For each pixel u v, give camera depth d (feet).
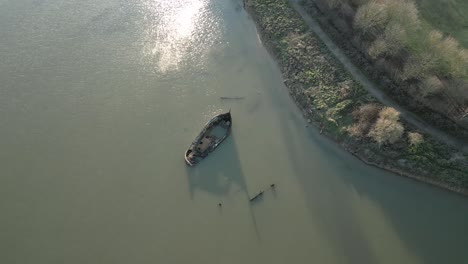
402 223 158.81
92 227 160.35
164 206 165.27
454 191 164.96
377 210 162.71
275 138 186.19
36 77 209.87
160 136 186.50
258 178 173.17
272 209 164.35
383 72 195.21
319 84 199.00
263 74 210.59
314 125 188.85
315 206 164.86
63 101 199.93
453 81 179.73
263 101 199.72
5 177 174.60
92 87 205.36
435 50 187.11
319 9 230.27
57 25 235.40
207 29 233.14
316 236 156.87
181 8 245.04
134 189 170.09
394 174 171.63
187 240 156.66
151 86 205.77
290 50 214.07
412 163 169.58
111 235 158.30
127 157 179.83
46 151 182.50
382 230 157.69
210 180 172.45
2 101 200.34
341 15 218.18
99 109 196.65
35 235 158.71
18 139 186.60
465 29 206.28
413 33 199.82
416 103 182.60
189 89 204.54
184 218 162.30
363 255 152.05
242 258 151.94
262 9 236.43
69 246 155.84
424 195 165.68
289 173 174.70
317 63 206.59
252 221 161.07
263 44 223.92
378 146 174.09
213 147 180.75
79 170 176.24
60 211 164.66
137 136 186.60
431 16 210.38
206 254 153.07
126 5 247.29
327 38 217.77
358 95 191.31
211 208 164.66
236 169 175.73
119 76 209.97
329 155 179.73
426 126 178.81
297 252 152.97
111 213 163.84
